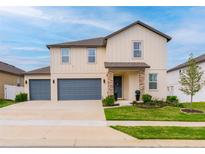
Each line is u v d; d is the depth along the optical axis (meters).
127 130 10.72
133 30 23.22
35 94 26.52
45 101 24.39
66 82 25.47
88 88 25.45
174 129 11.03
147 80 23.00
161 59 23.30
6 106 19.89
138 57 23.14
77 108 18.50
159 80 23.16
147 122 12.98
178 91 30.72
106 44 23.50
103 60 25.30
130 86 22.67
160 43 23.34
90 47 25.30
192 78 18.42
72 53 25.33
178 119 13.93
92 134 10.01
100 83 25.44
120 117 14.29
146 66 21.50
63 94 25.44
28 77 26.50
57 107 19.16
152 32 23.33
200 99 25.75
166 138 9.32
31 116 14.66
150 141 8.90
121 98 24.38
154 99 22.34
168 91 33.06
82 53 25.31
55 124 12.21
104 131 10.60
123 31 23.19
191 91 18.41
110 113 15.76
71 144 8.41
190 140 9.07
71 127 11.48
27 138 9.27
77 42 26.27
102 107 19.05
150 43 23.27
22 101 24.67
